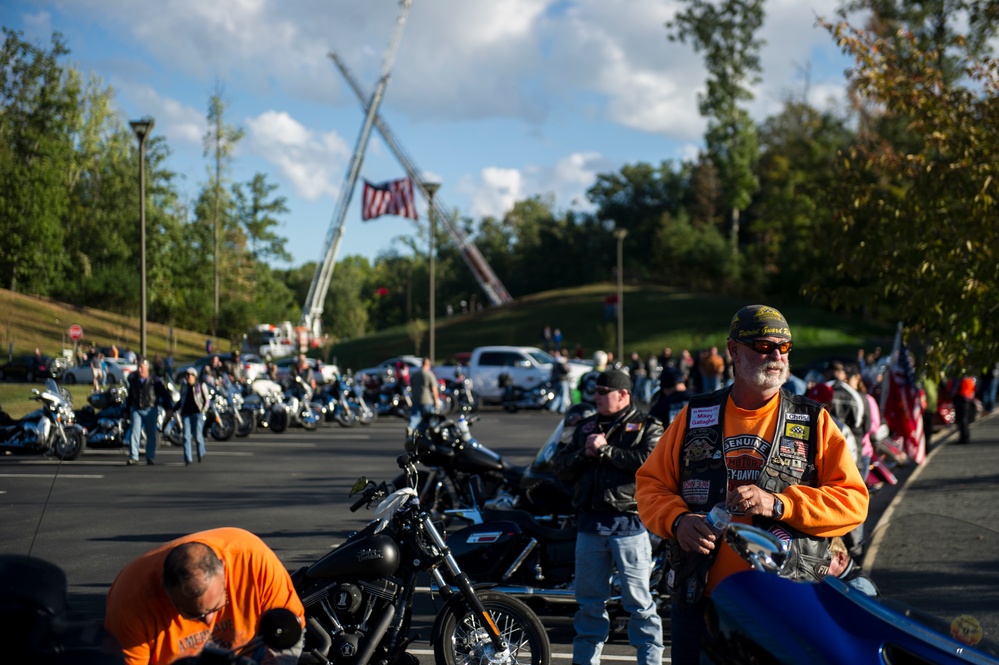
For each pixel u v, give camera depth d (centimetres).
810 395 877
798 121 6981
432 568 484
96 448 1786
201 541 331
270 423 2161
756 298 7531
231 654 284
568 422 770
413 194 5788
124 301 3475
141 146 2319
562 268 11000
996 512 915
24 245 3503
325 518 1052
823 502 281
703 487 301
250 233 8544
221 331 6188
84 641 274
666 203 10806
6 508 1092
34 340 1788
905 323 984
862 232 989
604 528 504
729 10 6544
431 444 669
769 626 234
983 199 879
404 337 7294
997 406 2616
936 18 2652
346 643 449
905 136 3328
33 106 4184
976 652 246
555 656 591
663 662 596
